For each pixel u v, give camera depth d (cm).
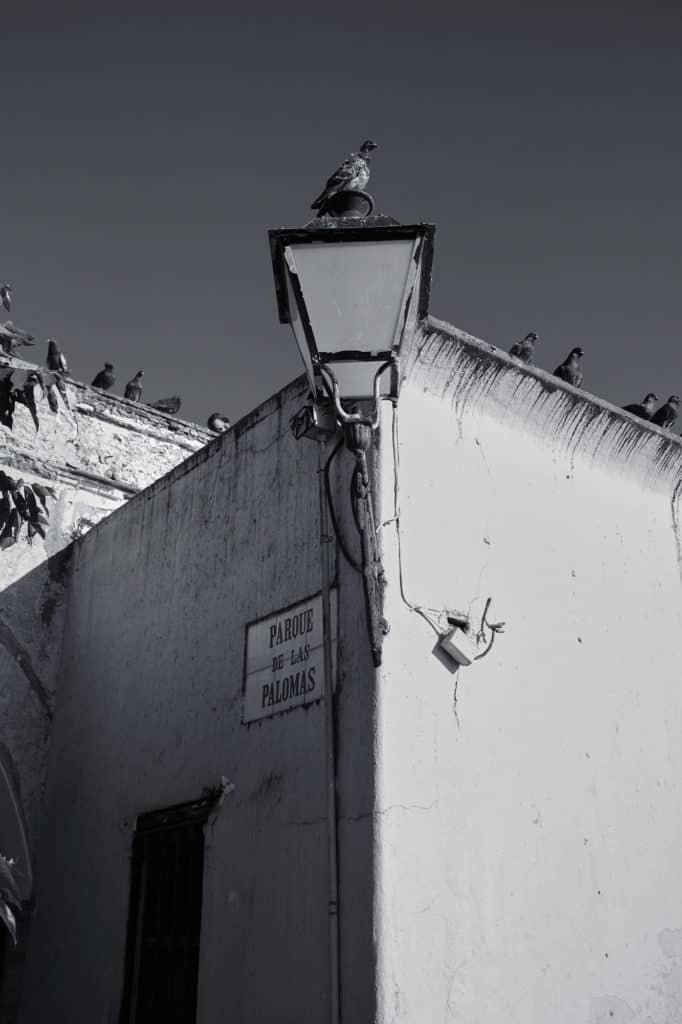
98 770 743
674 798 617
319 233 463
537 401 628
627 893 560
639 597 660
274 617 584
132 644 750
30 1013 717
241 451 672
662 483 714
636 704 622
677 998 559
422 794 482
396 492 535
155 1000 592
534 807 533
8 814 607
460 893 478
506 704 543
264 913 516
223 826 573
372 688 488
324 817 493
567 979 507
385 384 498
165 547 743
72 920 707
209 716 621
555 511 628
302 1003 469
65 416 1008
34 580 898
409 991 438
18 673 857
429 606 526
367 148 571
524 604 580
